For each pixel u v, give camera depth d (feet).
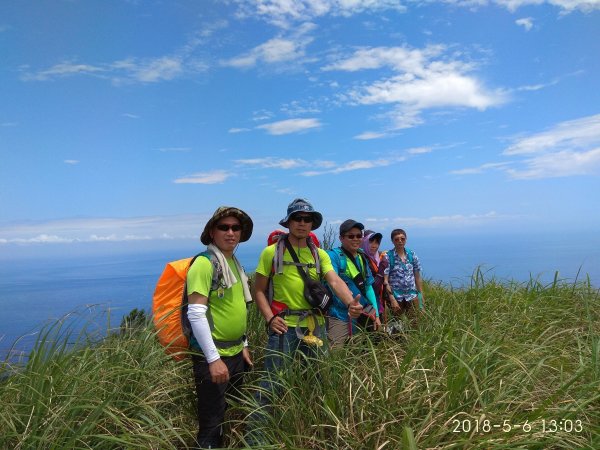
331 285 11.71
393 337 13.47
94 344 10.84
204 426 9.80
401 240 18.88
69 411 8.46
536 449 7.23
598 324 14.55
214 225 10.28
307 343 10.49
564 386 8.21
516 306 16.12
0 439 7.77
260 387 10.17
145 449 8.29
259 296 11.25
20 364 9.45
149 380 10.76
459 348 10.07
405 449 6.71
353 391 9.37
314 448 8.54
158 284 10.51
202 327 9.31
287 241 11.46
